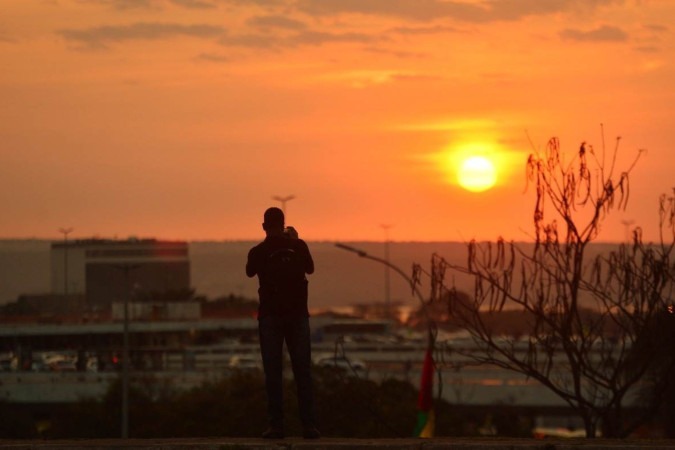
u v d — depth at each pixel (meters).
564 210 42.12
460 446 23.97
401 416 65.31
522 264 42.28
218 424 83.81
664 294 42.69
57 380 127.81
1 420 108.44
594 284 42.38
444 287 42.19
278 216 25.08
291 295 24.80
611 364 44.00
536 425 127.56
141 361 147.00
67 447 24.52
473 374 108.56
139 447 24.33
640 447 23.80
